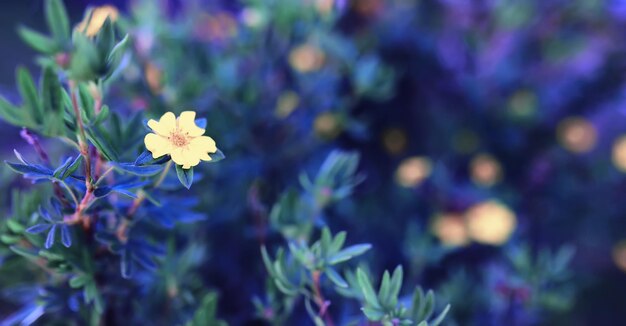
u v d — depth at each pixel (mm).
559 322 766
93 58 369
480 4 830
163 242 498
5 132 670
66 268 415
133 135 419
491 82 817
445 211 692
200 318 430
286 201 465
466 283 571
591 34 892
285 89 648
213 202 548
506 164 786
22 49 1087
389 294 401
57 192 400
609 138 911
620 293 846
